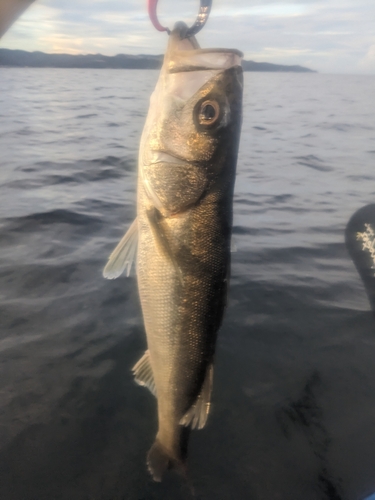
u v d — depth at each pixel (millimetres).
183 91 342
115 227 1192
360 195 1610
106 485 513
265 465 541
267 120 3684
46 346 718
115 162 1965
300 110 4473
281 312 820
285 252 1078
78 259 990
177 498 502
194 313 362
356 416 607
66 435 570
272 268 990
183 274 355
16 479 514
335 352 724
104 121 3230
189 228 350
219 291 365
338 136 2959
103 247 1059
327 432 583
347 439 574
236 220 1312
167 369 376
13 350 707
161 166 347
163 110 345
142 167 356
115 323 777
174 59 343
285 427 588
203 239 353
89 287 882
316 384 659
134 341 733
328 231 1229
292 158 2254
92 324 773
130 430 579
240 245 1114
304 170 1998
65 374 664
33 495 498
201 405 382
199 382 378
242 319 798
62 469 528
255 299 858
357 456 552
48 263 969
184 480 522
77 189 1551
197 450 558
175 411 384
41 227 1169
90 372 668
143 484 516
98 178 1717
